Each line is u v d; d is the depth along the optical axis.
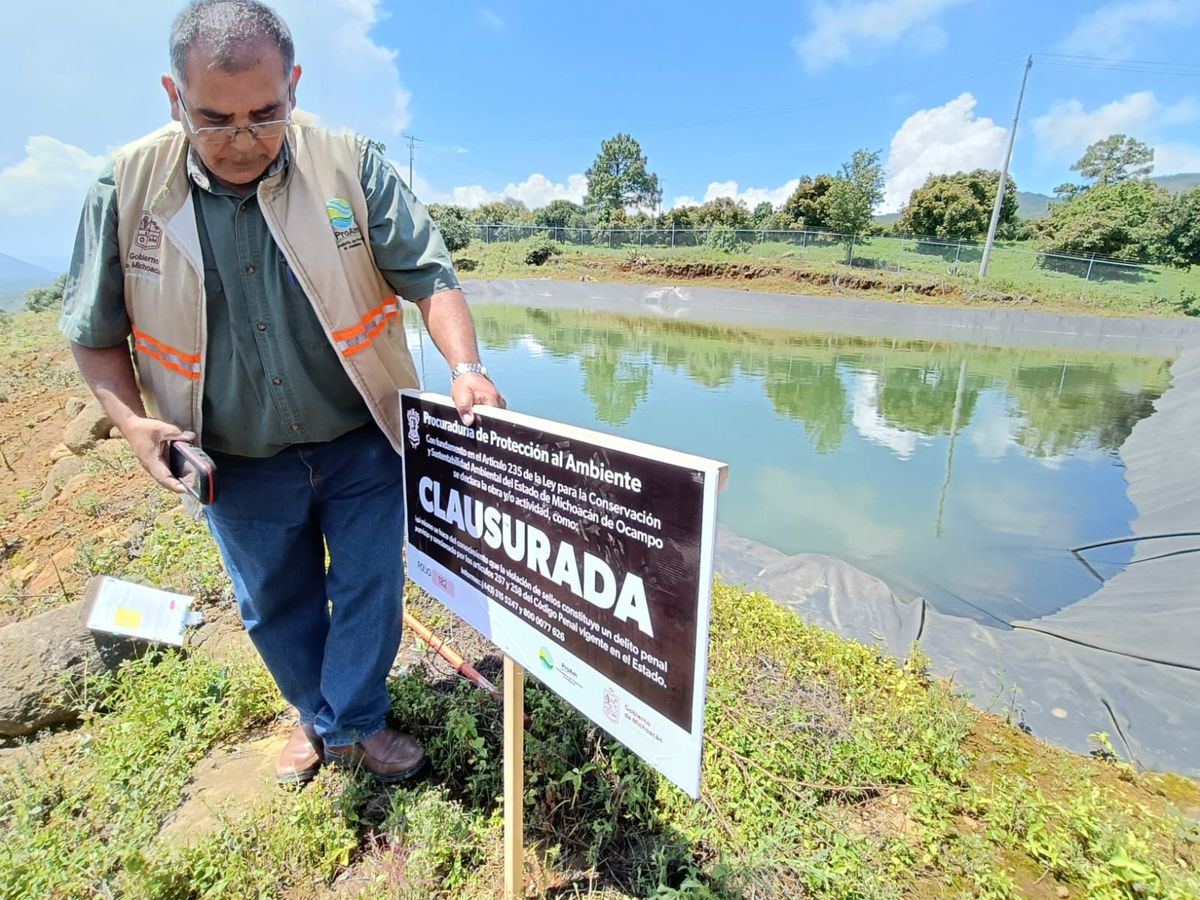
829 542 5.45
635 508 0.99
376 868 1.46
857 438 8.47
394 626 1.64
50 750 1.96
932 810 1.87
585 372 12.24
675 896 1.36
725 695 2.21
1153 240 26.83
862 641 3.53
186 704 1.98
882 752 2.06
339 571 1.58
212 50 1.04
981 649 3.49
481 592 1.41
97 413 6.03
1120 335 18.72
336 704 1.62
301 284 1.30
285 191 1.27
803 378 12.10
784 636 2.74
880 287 23.36
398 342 1.56
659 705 1.03
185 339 1.32
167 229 1.24
